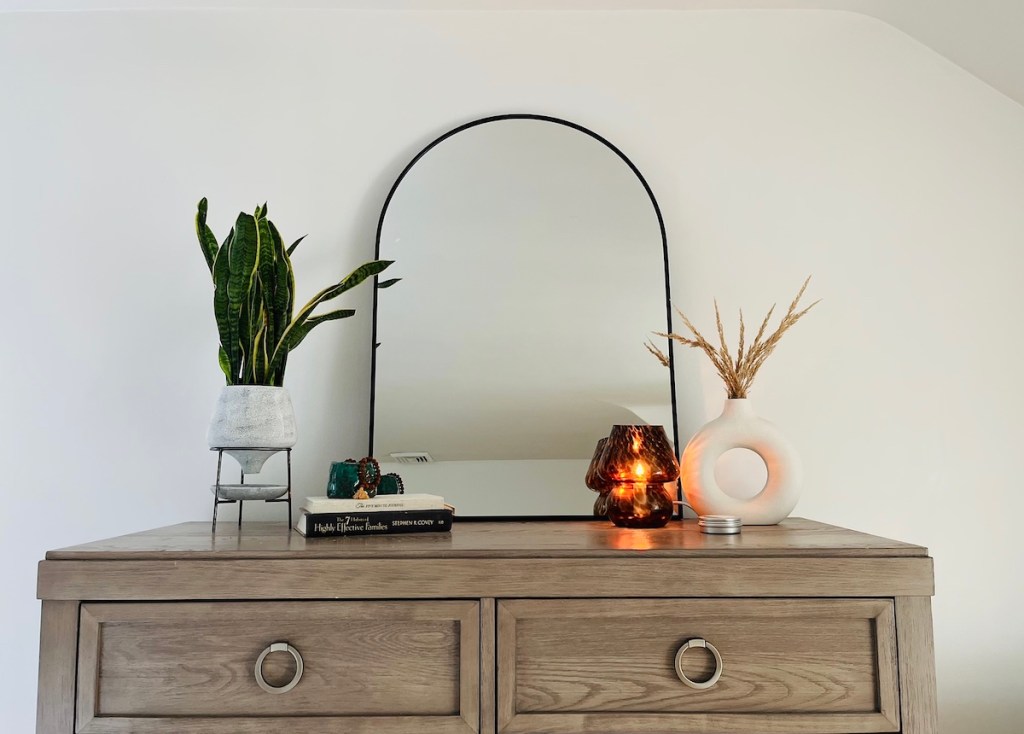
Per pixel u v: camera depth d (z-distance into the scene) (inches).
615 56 71.7
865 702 46.3
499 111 71.3
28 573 66.3
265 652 46.2
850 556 46.9
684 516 67.7
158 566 46.4
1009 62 66.9
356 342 69.7
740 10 71.4
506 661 46.3
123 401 68.1
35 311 68.4
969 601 66.9
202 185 70.0
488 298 69.2
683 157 71.2
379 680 46.5
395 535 54.6
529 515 66.4
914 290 69.7
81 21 70.5
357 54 71.4
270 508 67.6
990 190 70.1
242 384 58.7
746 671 46.5
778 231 70.2
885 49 71.1
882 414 68.6
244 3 70.7
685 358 69.6
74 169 69.7
